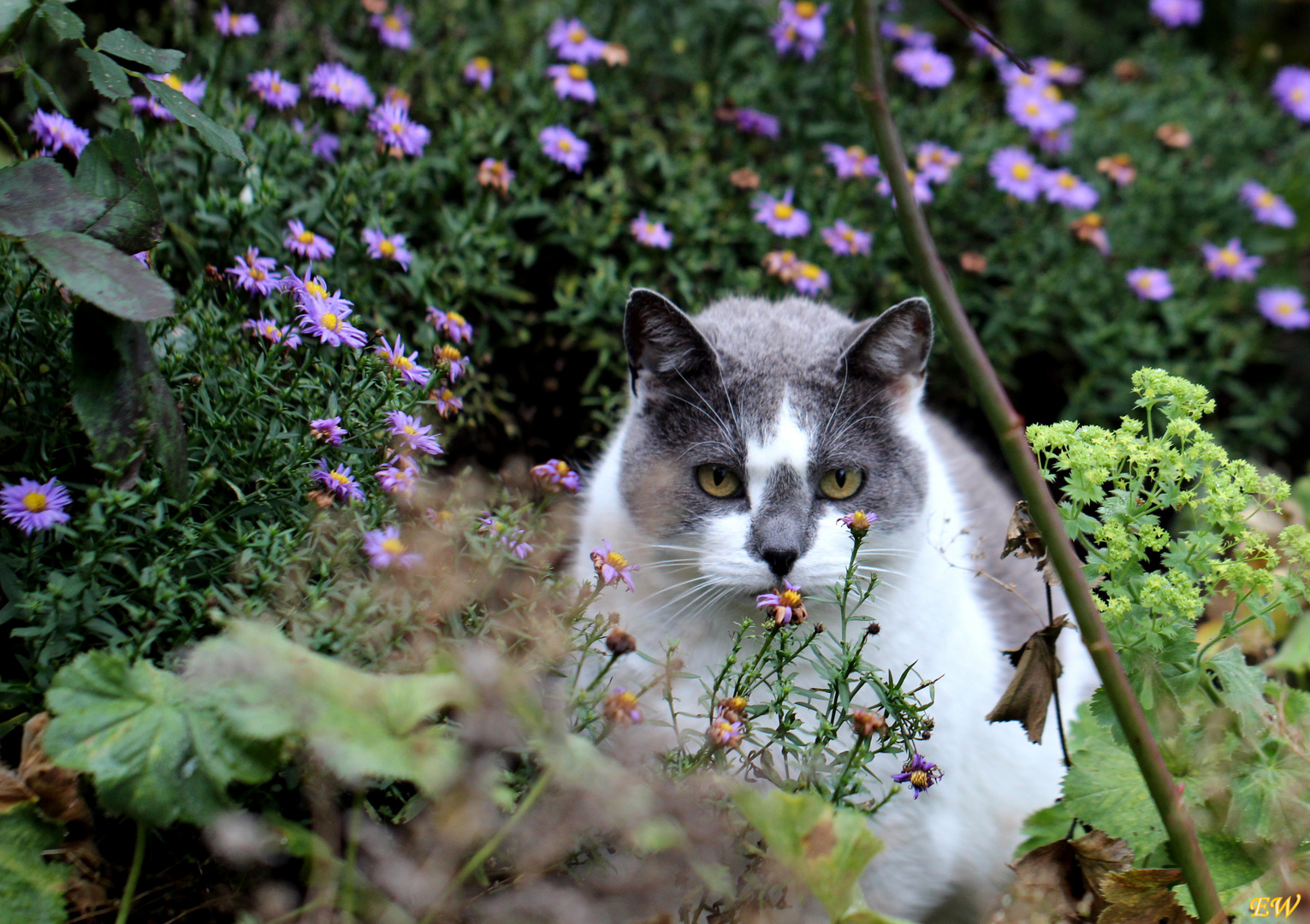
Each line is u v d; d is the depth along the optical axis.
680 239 3.62
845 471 2.54
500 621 2.10
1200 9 5.62
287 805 1.92
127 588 1.91
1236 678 2.12
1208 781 2.06
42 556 1.98
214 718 1.60
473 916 1.80
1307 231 4.75
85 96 3.52
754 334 2.76
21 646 1.99
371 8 3.64
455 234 3.22
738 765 2.14
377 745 1.50
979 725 2.59
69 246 1.80
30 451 2.01
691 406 2.59
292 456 2.13
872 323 2.59
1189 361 4.12
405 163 3.30
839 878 1.67
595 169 3.91
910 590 2.52
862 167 3.79
